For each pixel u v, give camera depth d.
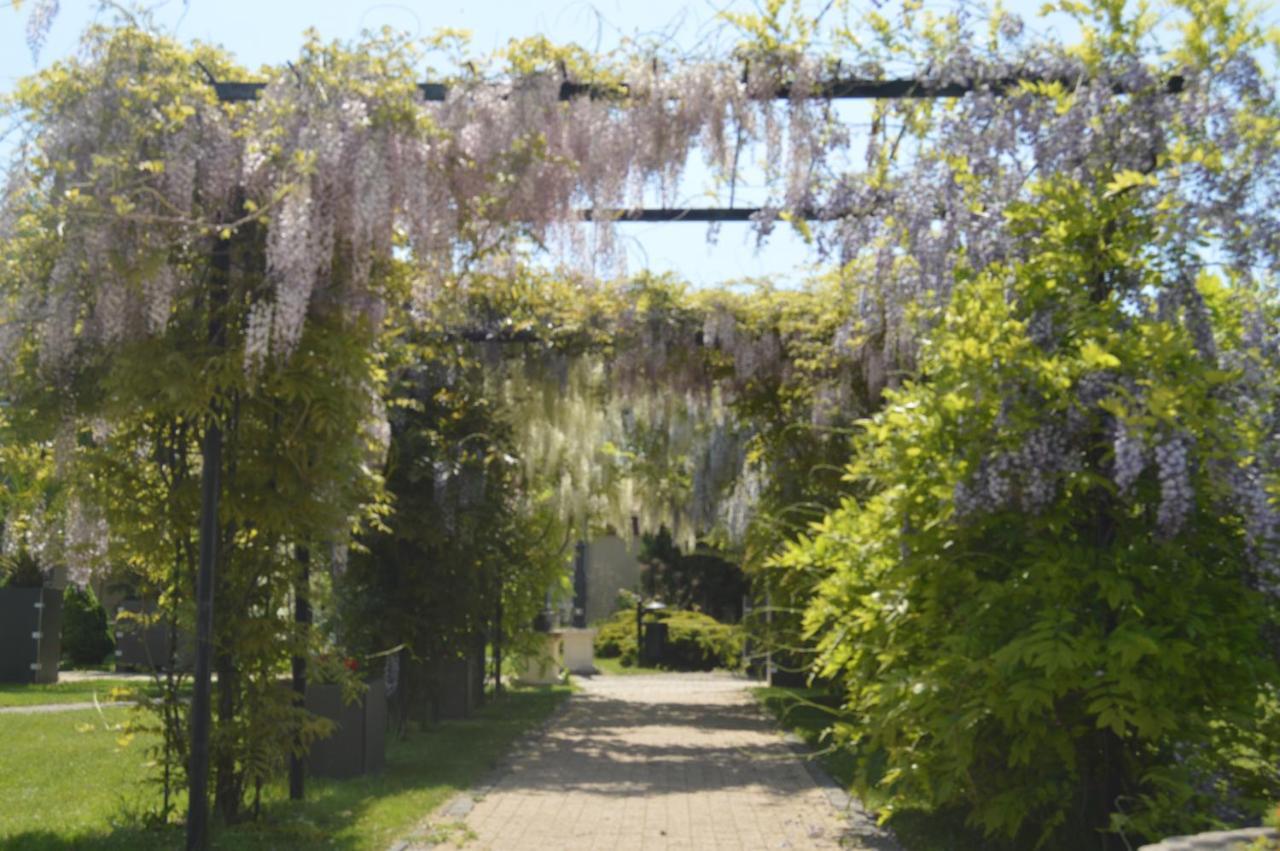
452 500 13.18
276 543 7.75
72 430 7.47
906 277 7.90
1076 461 6.26
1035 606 6.30
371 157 6.89
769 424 14.03
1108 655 5.84
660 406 15.29
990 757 6.64
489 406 13.97
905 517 6.75
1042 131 7.15
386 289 7.83
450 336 13.23
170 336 7.14
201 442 7.55
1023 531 6.49
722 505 19.39
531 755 11.92
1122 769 6.36
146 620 8.02
